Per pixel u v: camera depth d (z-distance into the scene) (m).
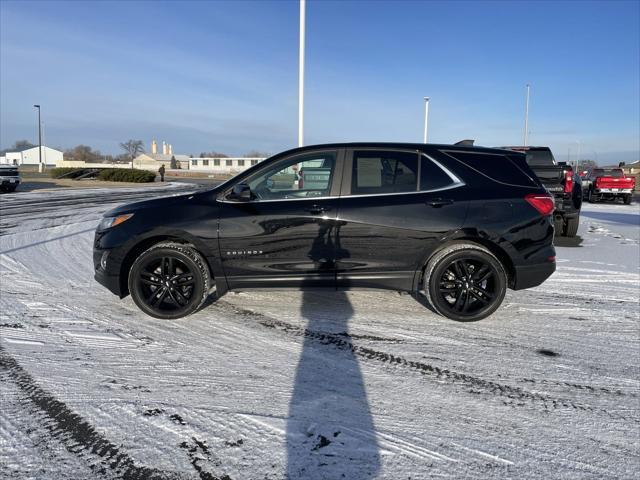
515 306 5.04
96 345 3.82
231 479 2.24
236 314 4.66
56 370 3.35
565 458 2.45
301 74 13.82
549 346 3.93
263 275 4.39
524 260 4.41
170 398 2.99
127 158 118.75
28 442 2.50
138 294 4.41
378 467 2.35
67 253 7.66
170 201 4.49
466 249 4.36
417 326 4.38
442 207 4.32
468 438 2.61
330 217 4.30
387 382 3.26
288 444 2.52
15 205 16.31
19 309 4.72
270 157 4.54
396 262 4.37
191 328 4.25
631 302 5.21
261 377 3.30
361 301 5.14
